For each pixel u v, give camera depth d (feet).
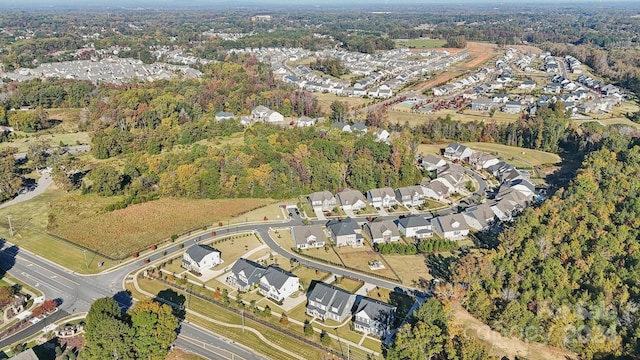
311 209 430.61
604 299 271.69
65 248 363.15
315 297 288.92
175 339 265.75
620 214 367.45
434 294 295.48
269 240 377.91
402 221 394.32
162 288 313.94
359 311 276.82
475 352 238.07
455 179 481.87
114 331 239.30
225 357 253.85
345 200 432.25
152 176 471.21
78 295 306.35
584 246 329.93
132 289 312.91
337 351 258.16
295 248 366.22
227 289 313.94
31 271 332.80
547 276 290.97
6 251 358.64
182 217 411.54
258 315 287.07
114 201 442.91
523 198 433.89
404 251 356.79
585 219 360.07
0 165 465.06
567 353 255.91
